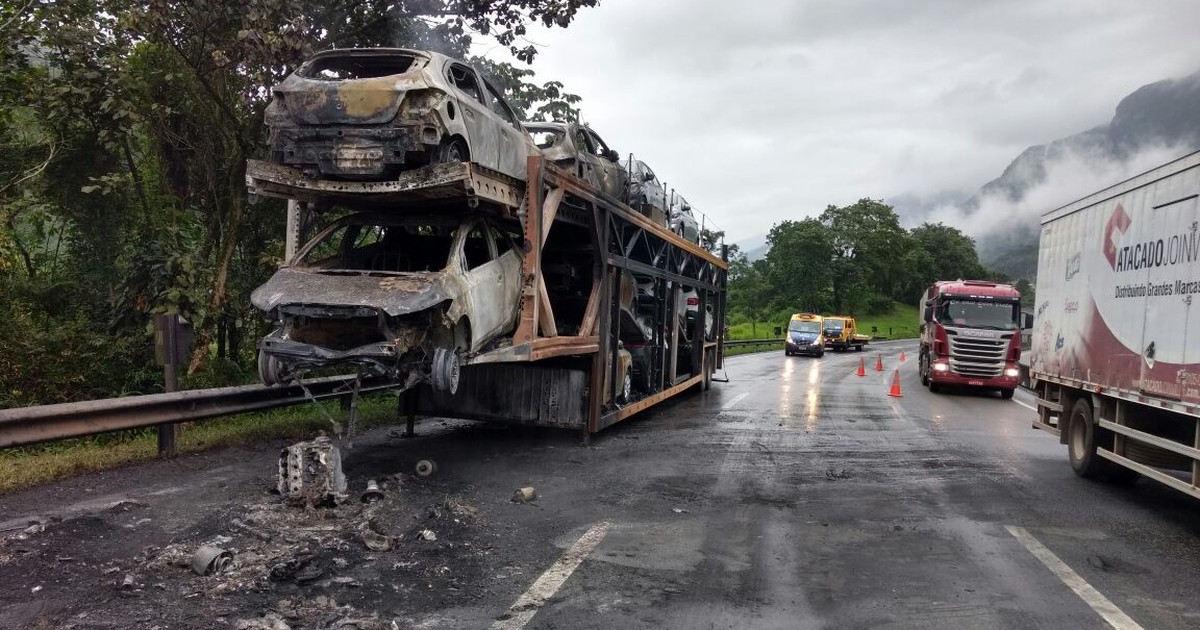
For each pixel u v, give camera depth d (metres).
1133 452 7.86
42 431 6.43
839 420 13.91
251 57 10.95
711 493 7.60
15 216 11.94
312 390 9.55
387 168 6.99
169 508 6.03
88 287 12.61
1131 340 7.73
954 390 22.36
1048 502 7.73
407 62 7.30
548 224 8.44
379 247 8.88
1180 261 6.79
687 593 4.83
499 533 5.94
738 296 101.94
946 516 6.98
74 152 12.17
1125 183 8.00
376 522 5.75
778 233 99.44
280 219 13.64
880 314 111.75
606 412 10.44
